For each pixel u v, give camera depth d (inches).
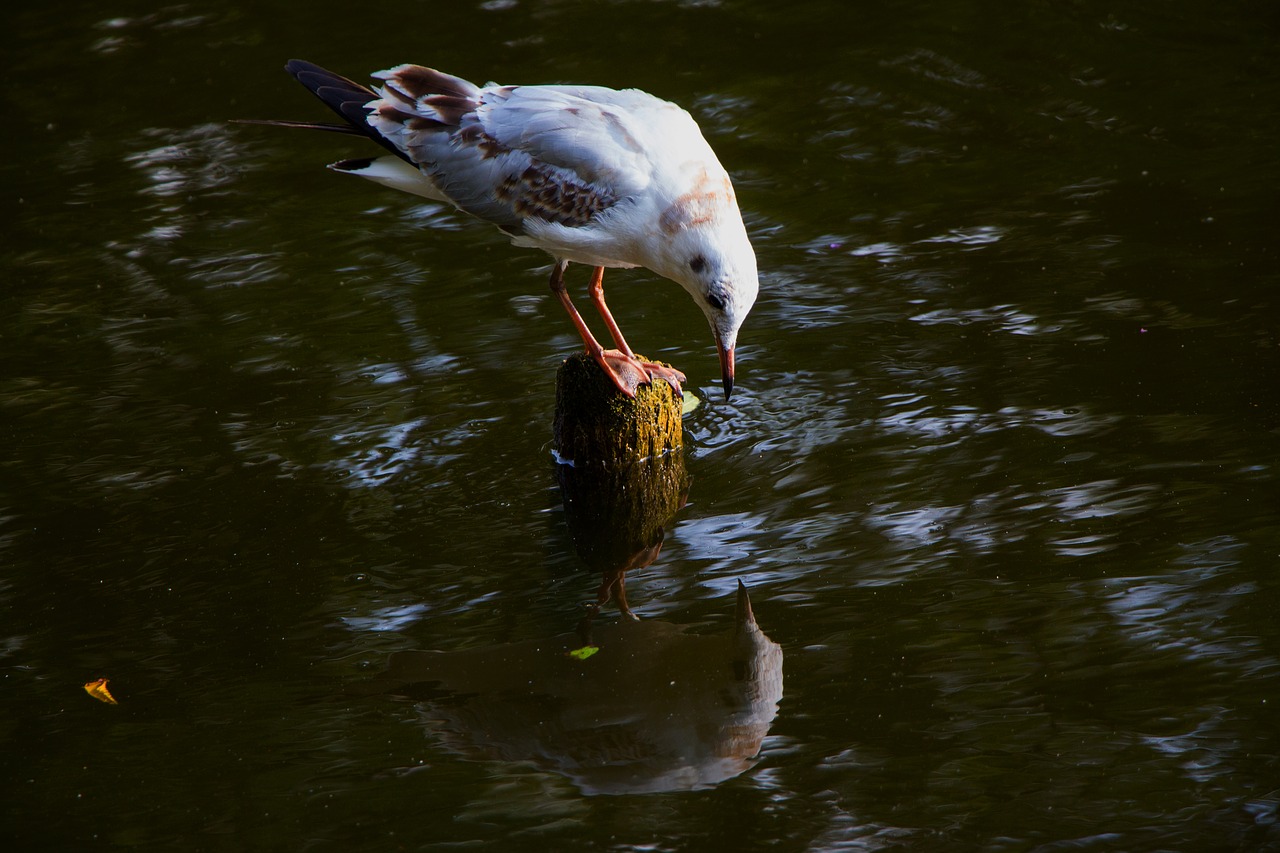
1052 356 484.1
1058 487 413.7
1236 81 700.0
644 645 362.9
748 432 460.8
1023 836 289.3
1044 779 304.0
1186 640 344.2
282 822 303.9
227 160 684.7
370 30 821.2
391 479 447.2
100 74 783.7
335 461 456.4
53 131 720.3
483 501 435.8
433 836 297.9
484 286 568.7
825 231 589.6
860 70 741.9
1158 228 568.4
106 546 415.8
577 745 327.0
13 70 792.9
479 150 439.5
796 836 293.7
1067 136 660.7
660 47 783.7
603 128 426.9
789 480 433.1
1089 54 743.7
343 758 324.8
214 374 509.4
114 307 557.6
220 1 876.6
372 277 577.0
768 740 323.0
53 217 634.2
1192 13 781.3
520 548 411.2
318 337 531.8
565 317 543.2
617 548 409.1
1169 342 483.8
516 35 805.2
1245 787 297.9
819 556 394.3
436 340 528.1
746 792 307.4
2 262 595.8
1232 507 394.9
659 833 295.6
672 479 439.2
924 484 422.6
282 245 605.6
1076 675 335.3
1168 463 418.9
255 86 760.3
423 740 330.3
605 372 437.4
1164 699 324.5
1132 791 299.1
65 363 519.5
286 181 665.0
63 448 466.3
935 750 315.0
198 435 472.7
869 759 314.0
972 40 769.6
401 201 644.1
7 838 302.5
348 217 629.6
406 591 391.9
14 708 346.0
